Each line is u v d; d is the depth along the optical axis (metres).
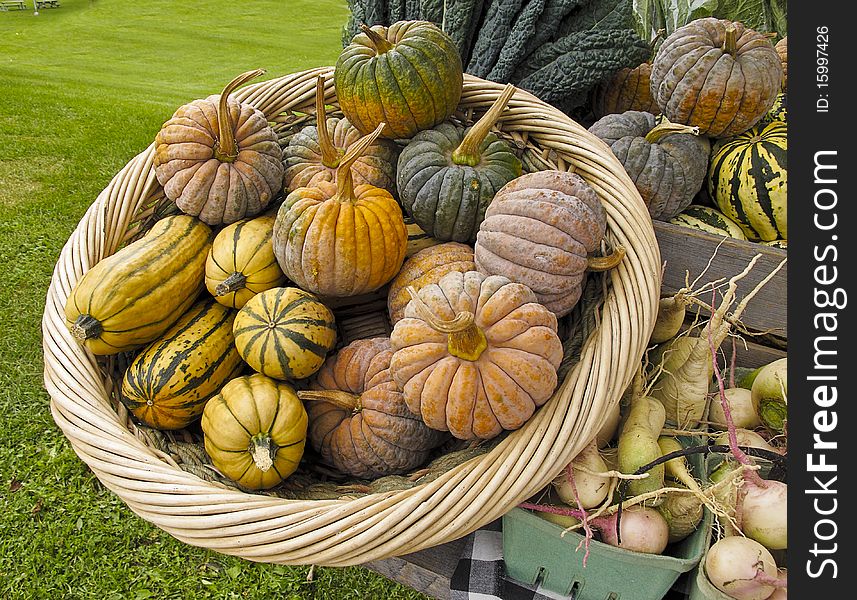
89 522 2.74
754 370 1.97
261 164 1.94
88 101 7.09
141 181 2.11
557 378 1.60
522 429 1.48
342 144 2.12
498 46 2.44
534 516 1.41
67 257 1.97
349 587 2.52
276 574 2.56
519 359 1.43
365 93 1.94
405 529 1.35
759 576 1.33
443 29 2.50
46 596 2.51
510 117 2.07
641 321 1.57
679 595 1.55
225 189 1.90
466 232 1.94
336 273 1.75
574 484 1.47
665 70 2.20
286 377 1.72
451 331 1.33
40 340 3.60
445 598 1.75
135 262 1.79
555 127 1.99
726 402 1.52
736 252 1.96
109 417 1.68
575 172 1.95
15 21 11.57
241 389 1.67
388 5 2.64
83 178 5.30
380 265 1.78
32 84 7.67
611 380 1.50
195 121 1.92
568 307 1.71
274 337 1.68
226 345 1.85
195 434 1.91
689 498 1.46
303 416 1.69
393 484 1.62
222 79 8.31
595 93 2.75
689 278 2.06
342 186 1.73
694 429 1.83
